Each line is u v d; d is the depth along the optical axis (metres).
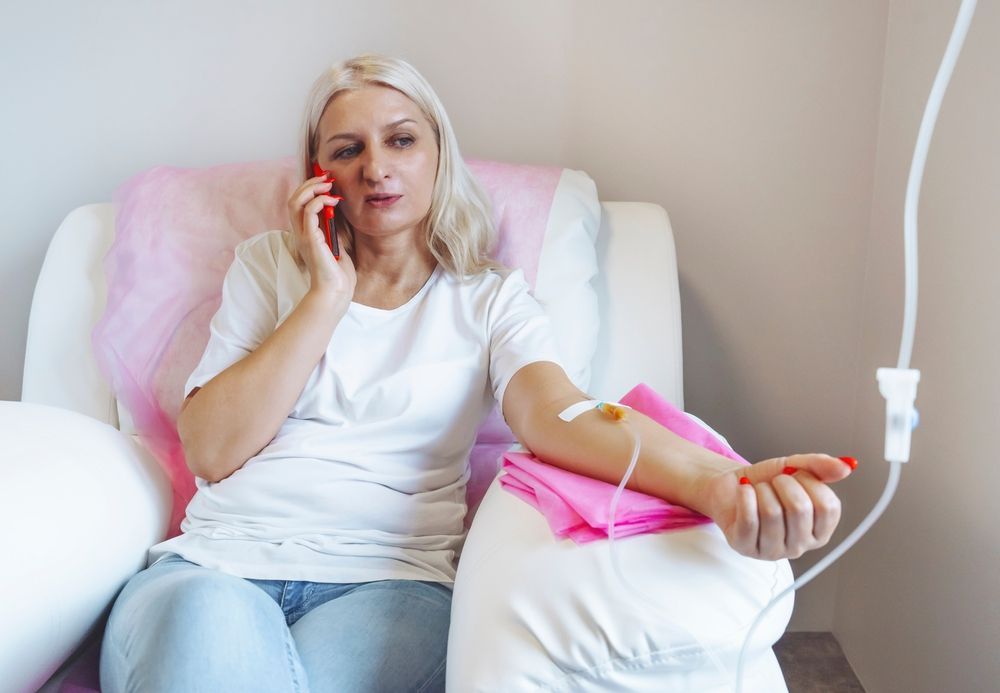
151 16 1.78
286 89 1.81
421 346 1.33
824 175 1.77
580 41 1.77
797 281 1.81
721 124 1.77
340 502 1.24
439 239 1.40
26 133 1.82
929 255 1.48
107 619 1.18
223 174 1.61
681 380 1.56
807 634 1.93
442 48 1.79
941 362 1.43
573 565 0.93
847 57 1.72
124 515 1.20
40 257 1.87
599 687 0.89
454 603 1.01
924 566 1.48
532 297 1.42
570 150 1.81
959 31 0.71
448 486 1.33
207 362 1.34
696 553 0.94
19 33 1.79
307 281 1.38
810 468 0.92
